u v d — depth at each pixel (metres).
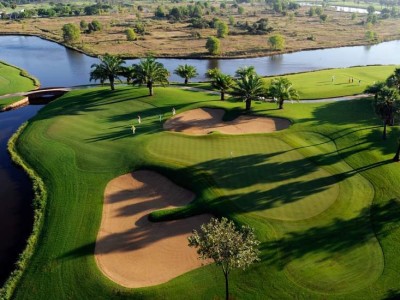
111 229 43.19
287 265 36.47
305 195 47.09
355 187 48.47
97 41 167.88
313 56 151.12
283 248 38.53
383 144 60.16
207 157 56.66
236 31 192.12
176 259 38.62
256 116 74.44
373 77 107.62
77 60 140.50
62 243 41.06
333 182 49.81
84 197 48.94
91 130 69.19
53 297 34.84
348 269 35.94
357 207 44.50
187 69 101.50
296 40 176.38
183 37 177.62
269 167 53.75
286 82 78.12
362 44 173.75
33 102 95.31
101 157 58.56
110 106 81.81
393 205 44.53
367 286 34.03
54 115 77.44
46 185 52.53
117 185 51.66
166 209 45.56
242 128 69.44
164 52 148.00
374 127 66.69
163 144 61.38
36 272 37.50
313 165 54.19
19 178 55.88
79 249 40.19
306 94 91.56
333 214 43.38
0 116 83.81
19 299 34.78
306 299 33.09
